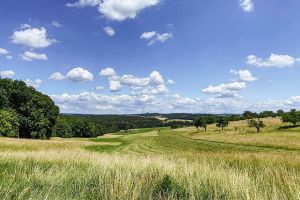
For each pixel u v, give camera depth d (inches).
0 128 3516.2
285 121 5088.6
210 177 394.3
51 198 283.3
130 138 4997.5
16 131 3676.2
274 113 7253.9
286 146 2586.1
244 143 3095.5
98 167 487.5
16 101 3814.0
